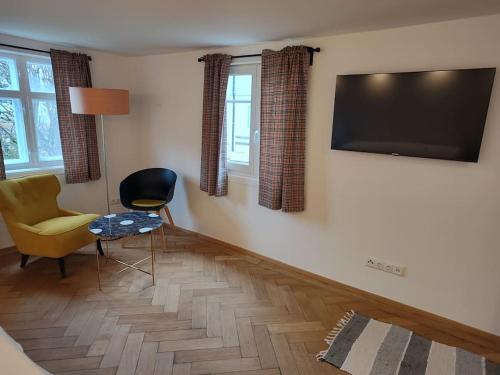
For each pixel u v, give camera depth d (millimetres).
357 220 2629
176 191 4035
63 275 2805
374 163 2455
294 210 2855
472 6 1768
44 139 3508
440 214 2244
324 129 2660
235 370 1867
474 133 1987
